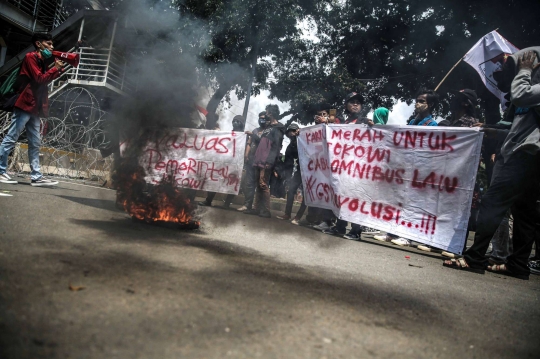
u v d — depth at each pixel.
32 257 2.39
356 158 5.89
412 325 2.25
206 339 1.69
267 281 2.65
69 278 2.14
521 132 4.31
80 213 4.21
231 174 7.47
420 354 1.88
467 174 5.09
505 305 3.04
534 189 4.44
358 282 3.03
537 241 5.36
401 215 5.48
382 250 5.21
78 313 1.76
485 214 4.51
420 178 5.39
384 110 6.36
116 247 2.93
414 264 4.36
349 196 5.88
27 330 1.56
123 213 4.62
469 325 2.42
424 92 5.85
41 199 4.83
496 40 6.27
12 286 1.92
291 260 3.50
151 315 1.84
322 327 2.01
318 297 2.48
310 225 7.33
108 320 1.74
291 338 1.82
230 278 2.59
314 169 6.80
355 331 2.02
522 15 15.32
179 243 3.45
